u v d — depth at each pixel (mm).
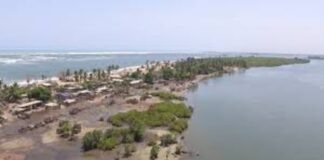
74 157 77750
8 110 119000
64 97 138625
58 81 181000
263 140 92875
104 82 176875
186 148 83938
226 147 86375
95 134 84750
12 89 136250
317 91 181000
